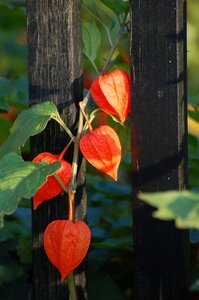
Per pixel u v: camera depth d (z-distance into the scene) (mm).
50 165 1253
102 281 1453
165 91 1304
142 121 1319
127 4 1383
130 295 1571
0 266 1544
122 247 1456
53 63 1345
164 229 1321
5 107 1543
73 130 1345
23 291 1504
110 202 1765
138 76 1314
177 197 1018
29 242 1534
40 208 1365
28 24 1352
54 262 1252
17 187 1238
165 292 1327
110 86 1295
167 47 1298
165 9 1295
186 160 1330
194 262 1521
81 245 1244
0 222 1223
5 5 1750
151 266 1332
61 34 1338
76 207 1349
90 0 1391
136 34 1312
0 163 1270
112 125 1368
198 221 1009
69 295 1360
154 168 1318
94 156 1270
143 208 1328
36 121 1292
